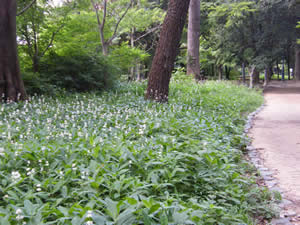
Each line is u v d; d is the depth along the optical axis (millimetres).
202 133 7105
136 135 6535
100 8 21500
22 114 8250
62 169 4332
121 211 3188
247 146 7930
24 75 12883
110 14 21797
